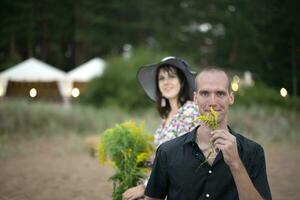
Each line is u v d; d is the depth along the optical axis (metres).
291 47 13.48
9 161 10.37
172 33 40.72
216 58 30.28
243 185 2.33
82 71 25.47
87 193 7.08
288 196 6.55
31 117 15.31
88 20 39.50
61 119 15.67
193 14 39.75
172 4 40.62
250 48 16.97
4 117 14.94
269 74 15.20
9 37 34.41
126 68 20.22
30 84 27.28
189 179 2.53
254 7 14.37
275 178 7.89
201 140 2.57
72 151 11.73
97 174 8.72
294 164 9.26
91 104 19.95
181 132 3.56
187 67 4.02
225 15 25.62
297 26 12.64
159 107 4.25
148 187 2.71
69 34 39.44
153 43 43.25
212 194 2.49
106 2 39.69
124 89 19.22
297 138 12.84
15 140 13.35
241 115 15.16
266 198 2.48
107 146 3.99
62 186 7.61
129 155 3.90
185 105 3.66
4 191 7.23
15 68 24.98
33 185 7.71
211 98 2.53
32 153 11.42
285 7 12.41
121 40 41.97
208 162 2.51
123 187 3.88
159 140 3.84
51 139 13.76
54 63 39.91
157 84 4.21
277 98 16.91
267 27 13.34
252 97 17.52
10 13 34.00
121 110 17.95
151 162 3.94
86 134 14.83
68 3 37.75
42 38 37.59
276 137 13.12
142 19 42.28
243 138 2.59
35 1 35.78
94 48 42.62
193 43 41.03
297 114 15.68
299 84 14.58
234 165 2.34
